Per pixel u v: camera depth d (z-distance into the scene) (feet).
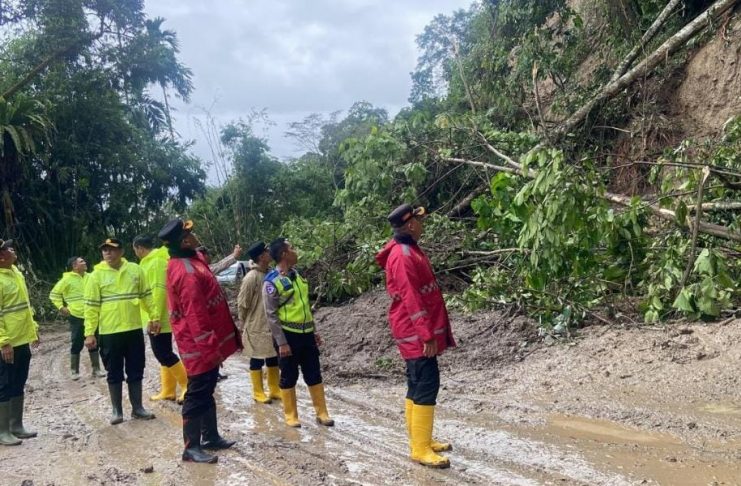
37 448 17.74
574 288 25.48
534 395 19.76
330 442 17.04
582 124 40.50
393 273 14.89
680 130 39.14
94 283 20.30
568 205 21.07
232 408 21.38
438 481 13.73
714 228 23.50
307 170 82.43
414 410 14.92
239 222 78.89
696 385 18.48
